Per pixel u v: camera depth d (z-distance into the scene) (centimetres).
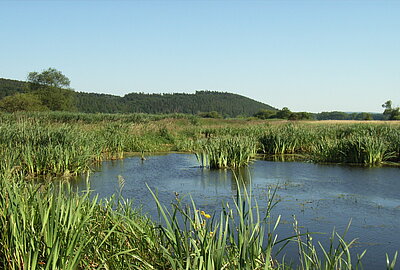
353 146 1620
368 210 880
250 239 410
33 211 432
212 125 3856
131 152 2138
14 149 1262
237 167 1547
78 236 379
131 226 491
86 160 1425
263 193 1066
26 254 377
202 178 1312
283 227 759
